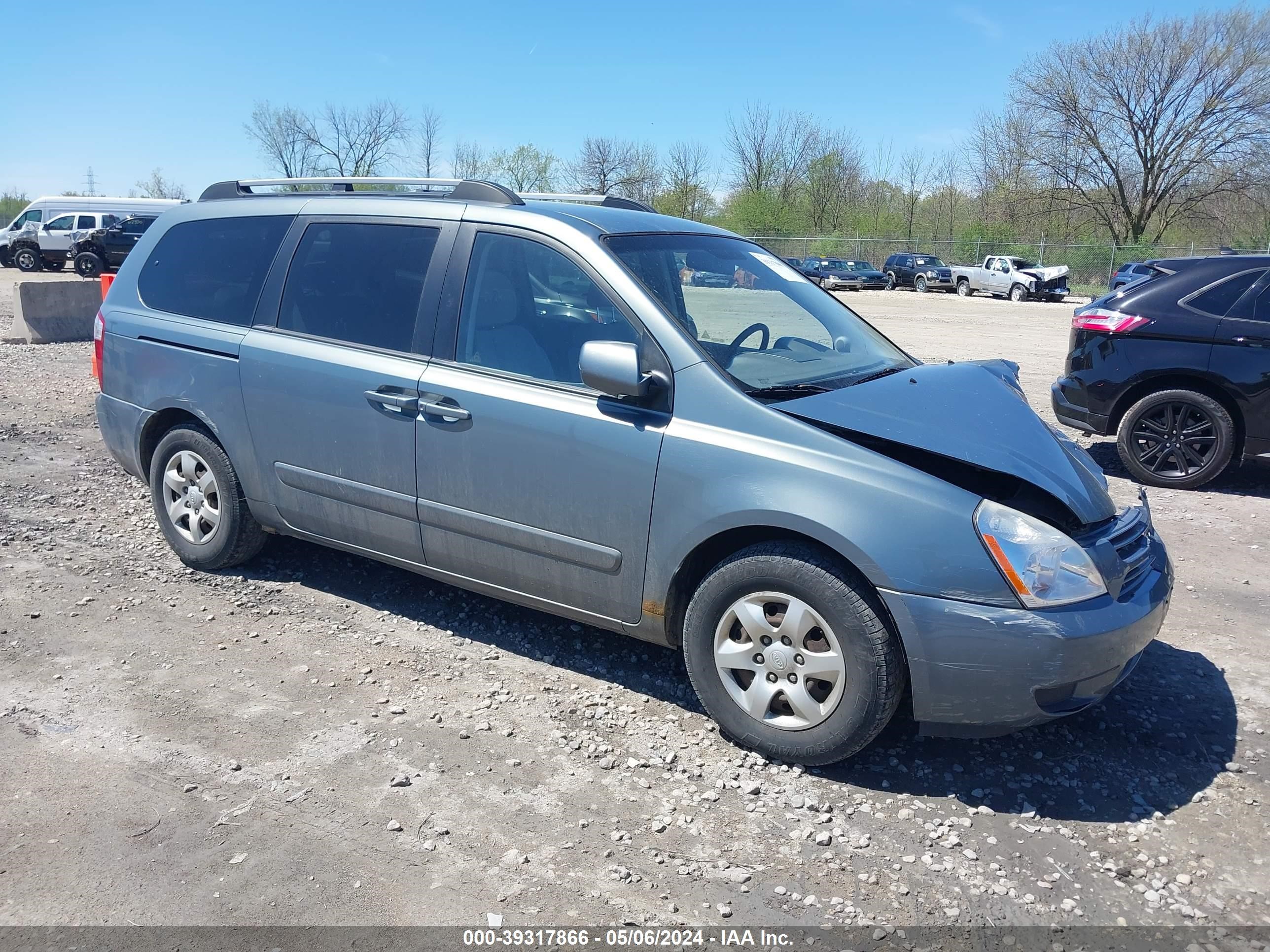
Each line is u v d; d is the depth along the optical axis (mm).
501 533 3717
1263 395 6945
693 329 3561
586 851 2824
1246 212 47719
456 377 3783
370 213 4203
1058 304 35250
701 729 3527
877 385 3529
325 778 3148
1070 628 2922
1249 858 2893
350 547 4293
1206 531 6207
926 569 2957
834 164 60312
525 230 3779
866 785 3211
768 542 3238
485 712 3594
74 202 32594
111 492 6195
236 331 4453
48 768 3146
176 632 4180
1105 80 48094
